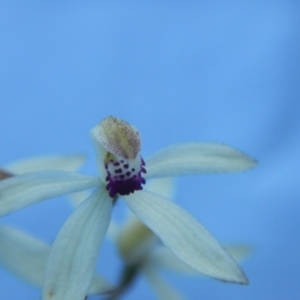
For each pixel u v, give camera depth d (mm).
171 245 121
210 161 126
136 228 141
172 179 144
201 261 119
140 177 126
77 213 123
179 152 127
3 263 134
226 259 119
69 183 124
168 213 124
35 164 135
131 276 141
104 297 136
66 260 119
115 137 125
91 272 119
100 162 125
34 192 121
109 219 123
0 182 121
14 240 135
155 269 142
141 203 125
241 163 126
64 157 135
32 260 134
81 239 121
